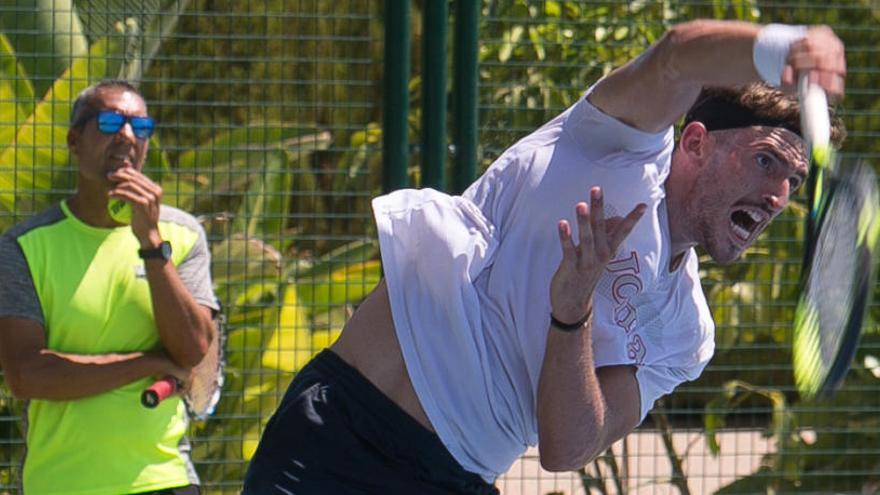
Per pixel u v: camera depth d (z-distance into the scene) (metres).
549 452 10.23
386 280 10.70
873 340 20.62
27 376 14.79
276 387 19.23
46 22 19.59
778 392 20.64
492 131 18.97
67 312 14.95
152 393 14.96
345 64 19.05
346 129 19.09
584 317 9.81
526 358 10.46
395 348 10.77
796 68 8.69
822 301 10.03
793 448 20.66
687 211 10.50
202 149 18.91
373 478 10.74
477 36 18.16
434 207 10.72
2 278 14.94
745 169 10.22
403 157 18.12
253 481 11.03
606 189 10.19
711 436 20.27
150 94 20.00
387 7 18.00
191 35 18.61
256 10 19.94
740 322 20.64
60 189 19.23
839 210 9.93
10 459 18.83
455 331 10.51
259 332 19.08
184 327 15.12
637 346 10.62
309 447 10.80
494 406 10.59
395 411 10.73
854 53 21.09
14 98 19.19
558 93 19.23
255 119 20.14
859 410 20.44
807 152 10.23
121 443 15.05
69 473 14.98
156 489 15.17
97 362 14.90
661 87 9.61
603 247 9.52
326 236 19.17
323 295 19.50
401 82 18.06
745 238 10.52
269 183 19.58
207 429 19.20
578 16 19.75
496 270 10.48
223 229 19.61
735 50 8.97
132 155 15.17
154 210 14.96
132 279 15.16
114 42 19.53
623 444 20.17
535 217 10.36
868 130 21.36
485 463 10.90
